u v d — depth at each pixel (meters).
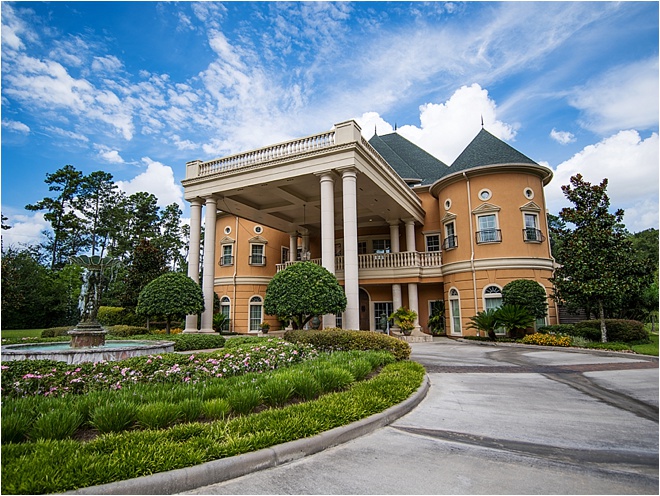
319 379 6.08
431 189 22.23
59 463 3.04
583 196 14.98
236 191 17.44
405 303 22.88
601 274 14.16
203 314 16.50
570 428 4.91
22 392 5.14
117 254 43.00
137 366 6.39
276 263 27.16
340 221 24.88
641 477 3.41
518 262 18.16
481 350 14.33
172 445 3.49
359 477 3.40
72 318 30.38
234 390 5.22
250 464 3.50
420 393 6.43
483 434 4.66
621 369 9.45
